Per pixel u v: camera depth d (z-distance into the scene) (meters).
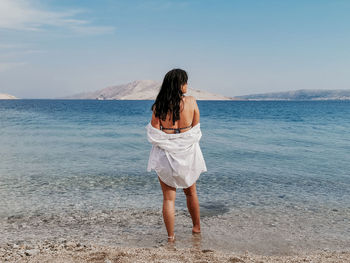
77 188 6.02
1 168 7.89
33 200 5.26
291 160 8.95
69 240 3.67
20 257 3.03
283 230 3.97
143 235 3.83
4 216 4.50
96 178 6.85
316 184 6.28
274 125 23.34
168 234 3.63
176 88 3.38
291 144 12.38
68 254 3.07
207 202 5.15
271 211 4.69
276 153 10.15
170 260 2.86
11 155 9.83
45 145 12.13
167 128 3.46
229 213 4.62
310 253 3.30
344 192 5.71
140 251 3.17
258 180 6.63
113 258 2.91
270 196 5.48
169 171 3.42
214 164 8.41
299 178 6.80
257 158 9.29
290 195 5.54
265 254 3.28
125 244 3.54
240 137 15.05
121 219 4.39
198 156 3.54
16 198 5.37
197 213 3.84
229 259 2.94
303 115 40.81
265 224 4.17
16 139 14.05
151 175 7.16
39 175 7.12
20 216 4.51
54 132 17.39
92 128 20.25
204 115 42.09
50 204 5.05
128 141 13.49
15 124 23.61
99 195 5.56
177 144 3.38
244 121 28.53
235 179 6.73
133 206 4.96
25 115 38.69
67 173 7.34
